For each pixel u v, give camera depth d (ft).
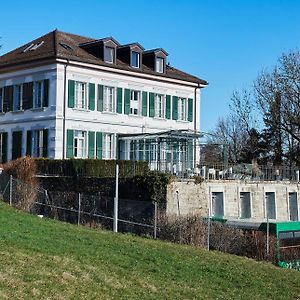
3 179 111.86
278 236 92.79
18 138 147.54
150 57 161.89
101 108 147.33
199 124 172.14
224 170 134.51
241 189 130.00
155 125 159.74
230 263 75.97
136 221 103.30
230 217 113.19
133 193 109.50
